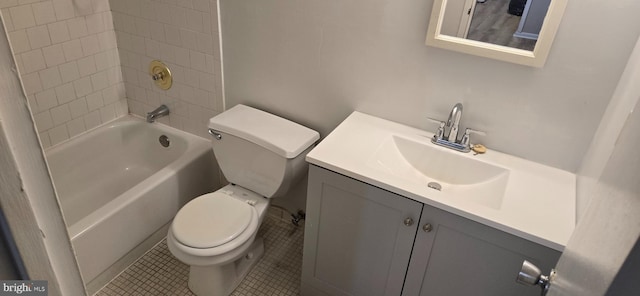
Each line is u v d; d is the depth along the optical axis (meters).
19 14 1.93
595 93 1.45
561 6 1.35
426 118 1.80
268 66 2.04
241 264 2.12
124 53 2.43
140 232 2.11
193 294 2.01
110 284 2.03
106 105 2.50
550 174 1.59
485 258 1.42
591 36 1.38
